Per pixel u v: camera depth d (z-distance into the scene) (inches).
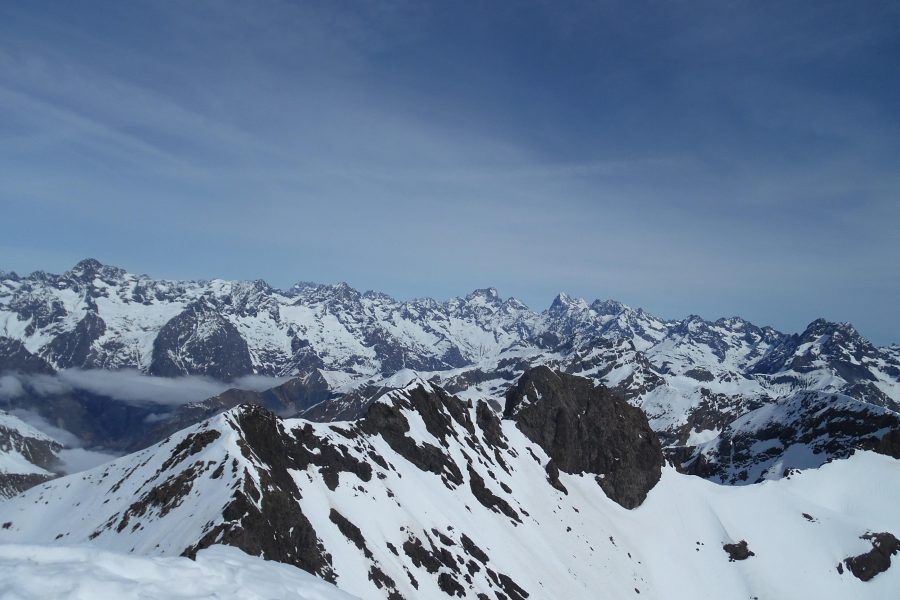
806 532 7736.2
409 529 4815.5
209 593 863.7
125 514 3993.6
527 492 6983.3
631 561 6589.6
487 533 5664.4
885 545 7573.8
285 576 1034.1
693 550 7194.9
